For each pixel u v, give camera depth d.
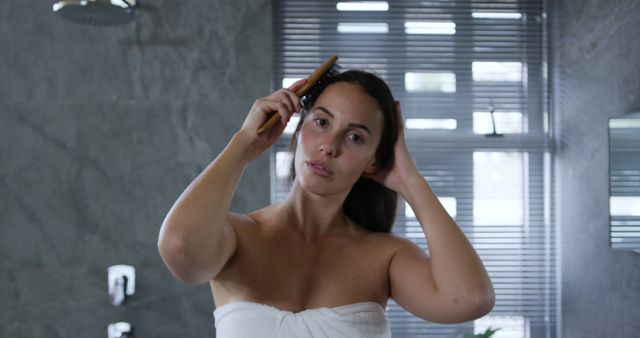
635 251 1.77
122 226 2.32
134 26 2.36
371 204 1.02
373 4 2.49
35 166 2.32
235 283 0.84
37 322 2.32
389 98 0.91
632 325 1.86
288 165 1.02
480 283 0.89
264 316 0.81
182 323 2.32
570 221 2.32
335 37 2.48
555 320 2.46
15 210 2.32
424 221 0.93
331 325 0.82
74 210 2.32
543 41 2.50
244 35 2.37
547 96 2.49
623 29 1.93
